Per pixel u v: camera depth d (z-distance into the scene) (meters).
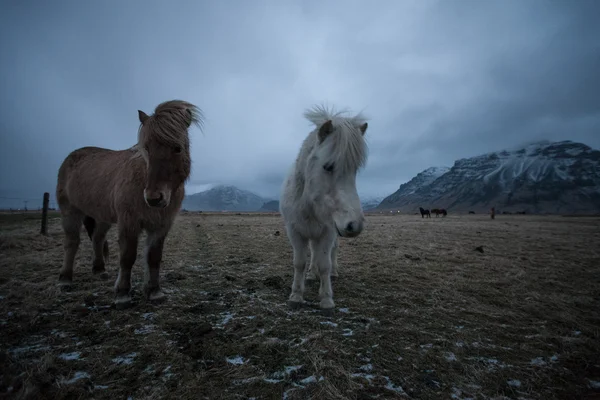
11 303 3.26
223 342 2.47
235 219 24.39
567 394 2.02
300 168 3.23
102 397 1.79
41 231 8.81
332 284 4.39
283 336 2.62
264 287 4.11
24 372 1.97
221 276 4.64
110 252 6.49
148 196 2.71
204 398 1.79
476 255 7.21
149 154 2.79
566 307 3.70
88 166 3.92
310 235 3.35
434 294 4.00
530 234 13.75
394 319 3.10
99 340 2.47
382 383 2.00
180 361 2.18
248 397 1.81
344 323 2.96
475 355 2.46
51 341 2.44
